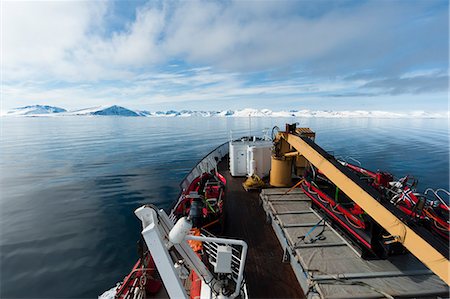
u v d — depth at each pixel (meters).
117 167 26.28
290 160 7.81
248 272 4.38
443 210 4.19
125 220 13.07
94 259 9.64
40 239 11.16
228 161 13.12
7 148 43.88
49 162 29.67
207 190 7.15
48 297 7.75
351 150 35.12
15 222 12.99
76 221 13.02
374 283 3.30
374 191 3.38
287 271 4.39
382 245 3.64
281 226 4.89
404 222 2.82
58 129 95.69
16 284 8.29
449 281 2.29
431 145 39.97
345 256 3.89
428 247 2.51
